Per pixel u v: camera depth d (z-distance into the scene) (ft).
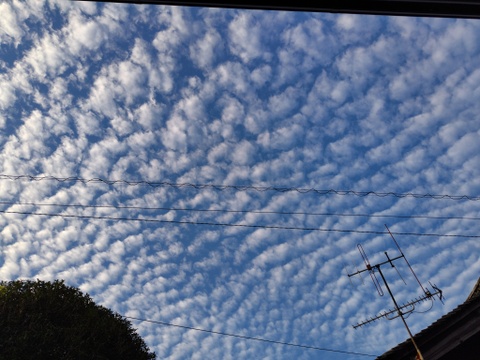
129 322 50.90
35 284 46.47
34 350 38.34
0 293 42.55
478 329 25.08
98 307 49.24
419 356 24.64
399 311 27.45
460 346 25.41
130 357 46.91
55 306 44.73
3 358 36.29
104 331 46.03
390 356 25.44
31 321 40.81
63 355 39.83
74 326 44.21
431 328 25.41
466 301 25.80
